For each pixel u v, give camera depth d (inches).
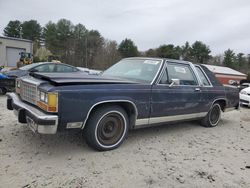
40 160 137.9
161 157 153.5
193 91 203.8
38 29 3255.4
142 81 177.6
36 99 143.8
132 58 214.4
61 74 158.6
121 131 162.1
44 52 2743.6
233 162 154.0
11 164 131.3
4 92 368.2
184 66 206.4
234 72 1487.5
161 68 183.8
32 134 177.2
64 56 2800.2
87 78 153.9
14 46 1140.5
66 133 183.3
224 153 168.9
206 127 236.7
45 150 151.6
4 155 141.3
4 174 120.8
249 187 123.9
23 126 195.3
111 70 210.8
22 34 3245.6
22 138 168.9
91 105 142.3
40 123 128.3
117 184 118.5
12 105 165.3
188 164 145.9
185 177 129.3
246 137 214.1
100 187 115.0
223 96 238.7
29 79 155.6
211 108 230.5
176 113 192.4
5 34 3260.3
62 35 2864.2
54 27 2891.2
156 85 175.5
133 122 167.5
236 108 266.2
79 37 2876.5
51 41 2866.6
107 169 132.6
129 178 124.7
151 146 171.5
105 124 154.3
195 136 203.8
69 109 134.6
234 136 214.1
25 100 159.3
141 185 118.9
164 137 194.1
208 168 142.3
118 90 153.7
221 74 1316.4
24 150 149.8
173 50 2709.2
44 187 111.9
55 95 130.5
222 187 121.9
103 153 153.2
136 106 163.3
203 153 165.8
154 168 137.4
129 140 180.7
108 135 156.6
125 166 137.5
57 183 115.7
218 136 209.6
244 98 408.8
